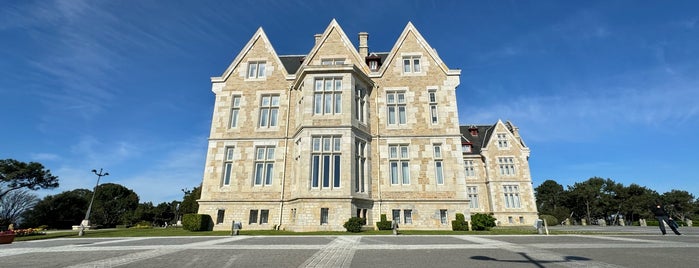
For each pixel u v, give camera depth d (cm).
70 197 5250
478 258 652
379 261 620
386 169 1919
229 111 2088
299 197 1670
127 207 6162
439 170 1939
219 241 1055
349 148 1761
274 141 2005
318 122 1828
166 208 6197
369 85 2083
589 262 599
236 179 1939
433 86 2073
